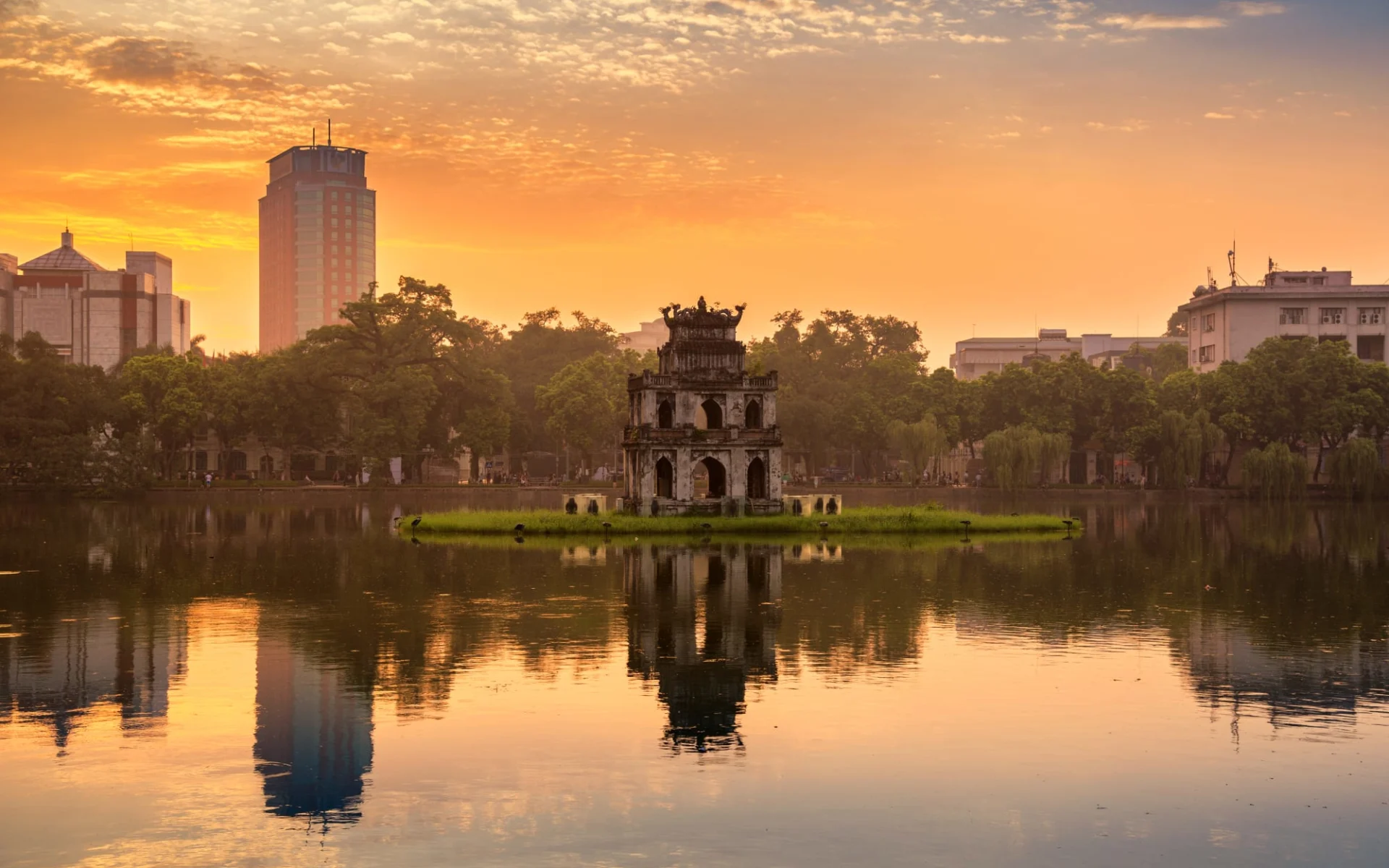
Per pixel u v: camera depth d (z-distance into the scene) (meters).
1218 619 51.78
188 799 29.27
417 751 32.66
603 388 165.25
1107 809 28.84
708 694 38.28
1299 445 161.75
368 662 42.47
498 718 35.59
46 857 25.97
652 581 62.69
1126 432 159.00
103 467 130.38
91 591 58.75
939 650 45.00
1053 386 166.88
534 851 26.36
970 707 36.88
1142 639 47.19
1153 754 32.69
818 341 196.00
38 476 129.62
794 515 99.56
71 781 30.34
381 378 153.00
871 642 46.31
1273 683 39.94
